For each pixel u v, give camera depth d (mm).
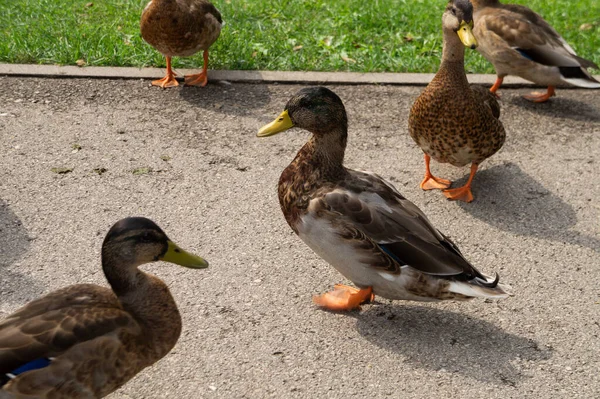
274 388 1834
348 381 1852
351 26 3041
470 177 2334
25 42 2768
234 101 2643
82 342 1673
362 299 1984
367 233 1928
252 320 1962
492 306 2021
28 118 2506
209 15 2643
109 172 2332
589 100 2791
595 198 2346
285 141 2492
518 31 2670
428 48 2932
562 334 1962
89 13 3008
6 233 2129
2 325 1672
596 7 3371
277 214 2240
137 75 2713
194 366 1865
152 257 1770
